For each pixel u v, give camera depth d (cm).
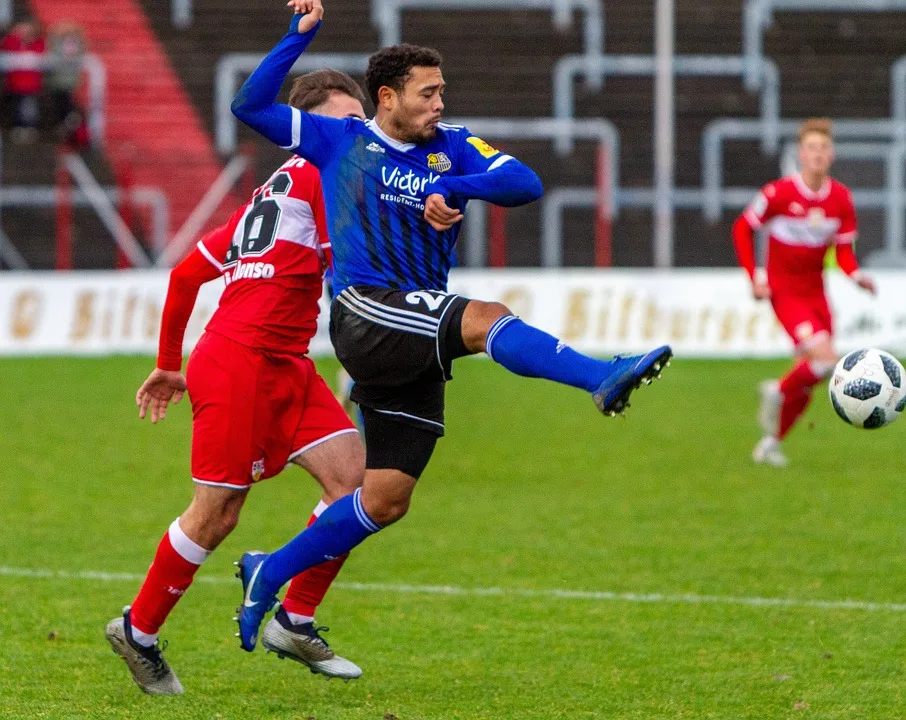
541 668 1881
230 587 2373
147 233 7169
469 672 1864
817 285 3656
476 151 1691
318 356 5738
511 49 7712
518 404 4816
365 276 1677
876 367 1922
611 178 7356
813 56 7788
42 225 7188
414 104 1659
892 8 7838
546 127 7462
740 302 5791
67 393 4847
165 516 2962
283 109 1695
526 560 2558
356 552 2627
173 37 7669
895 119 7719
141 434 4088
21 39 7275
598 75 7656
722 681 1816
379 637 2047
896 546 2677
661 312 5778
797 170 7500
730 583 2381
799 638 2033
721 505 3086
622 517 2955
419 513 3000
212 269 1808
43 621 2112
